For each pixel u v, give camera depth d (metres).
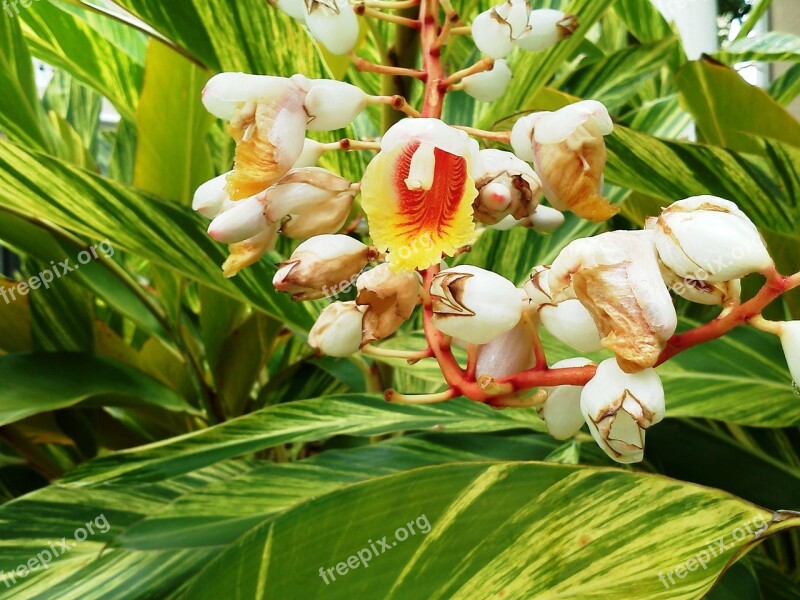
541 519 0.40
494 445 0.52
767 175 0.56
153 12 0.54
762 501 0.54
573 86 0.75
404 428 0.51
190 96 0.62
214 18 0.54
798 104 1.14
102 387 0.58
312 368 0.80
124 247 0.51
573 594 0.38
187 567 0.43
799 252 0.59
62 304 0.64
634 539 0.39
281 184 0.44
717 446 0.57
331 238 0.44
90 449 0.67
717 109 0.61
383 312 0.42
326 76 0.55
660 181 0.54
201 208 0.47
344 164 0.59
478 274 0.41
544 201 0.53
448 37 0.47
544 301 0.41
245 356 0.69
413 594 0.39
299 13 0.47
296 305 0.56
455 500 0.41
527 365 0.43
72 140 0.75
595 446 0.56
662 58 0.72
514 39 0.45
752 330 0.56
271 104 0.43
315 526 0.41
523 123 0.44
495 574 0.39
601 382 0.39
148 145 0.64
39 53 0.71
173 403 0.60
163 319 0.66
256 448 0.49
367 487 0.42
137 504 0.52
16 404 0.54
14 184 0.48
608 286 0.37
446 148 0.41
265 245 0.46
